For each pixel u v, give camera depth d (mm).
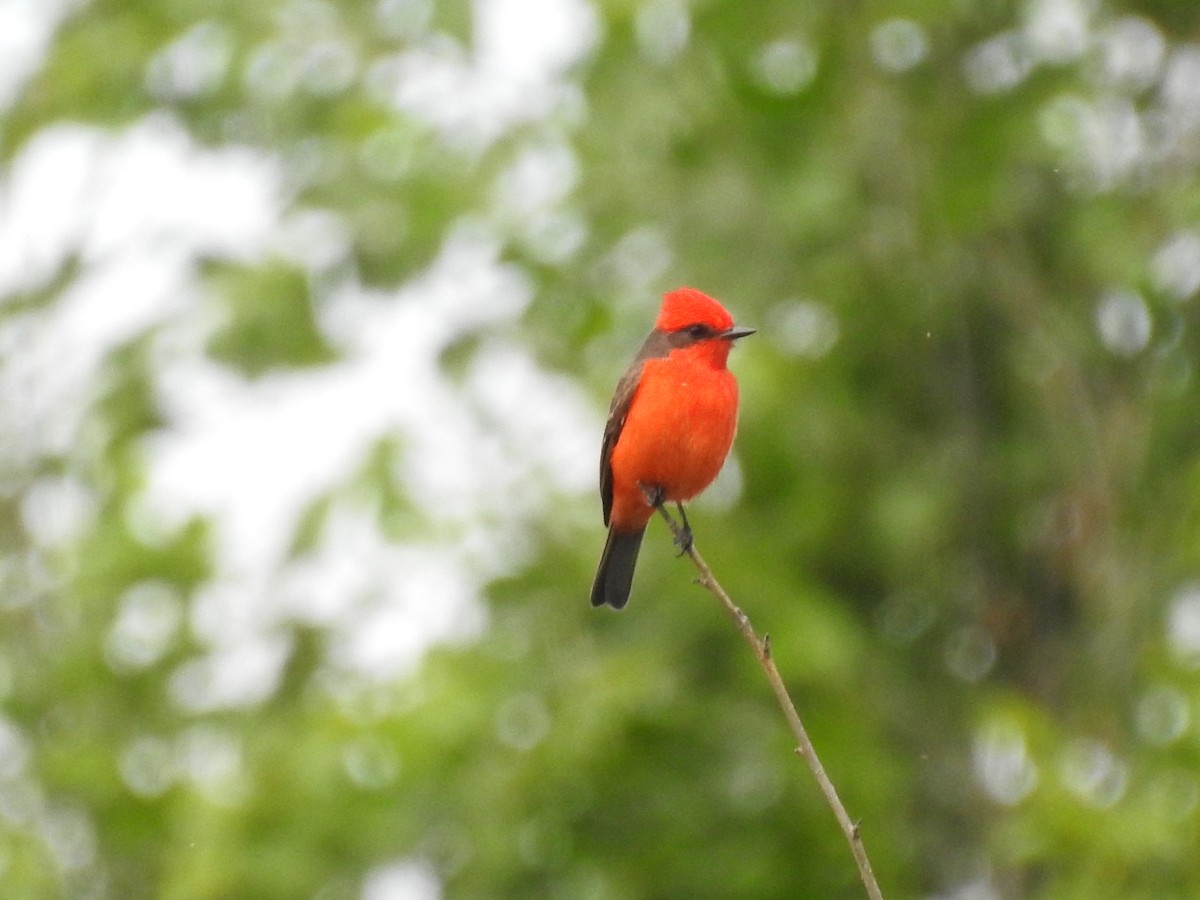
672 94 14789
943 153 14344
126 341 14398
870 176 14695
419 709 12523
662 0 15094
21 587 14219
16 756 13617
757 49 14414
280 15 14953
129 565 13648
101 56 14812
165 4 14859
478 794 12734
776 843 13125
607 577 10820
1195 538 12703
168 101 15062
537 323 15008
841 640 13477
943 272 14984
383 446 13703
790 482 14445
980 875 14445
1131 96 14844
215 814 12148
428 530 13680
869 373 15086
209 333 14180
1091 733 13492
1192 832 10859
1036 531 15000
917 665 15000
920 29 14805
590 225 15328
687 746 13156
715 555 13586
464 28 14367
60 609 14086
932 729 14680
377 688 12922
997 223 14773
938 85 14672
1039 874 13789
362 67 15000
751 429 14141
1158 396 14562
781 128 14398
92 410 14344
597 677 12953
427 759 12352
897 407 15133
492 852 12688
